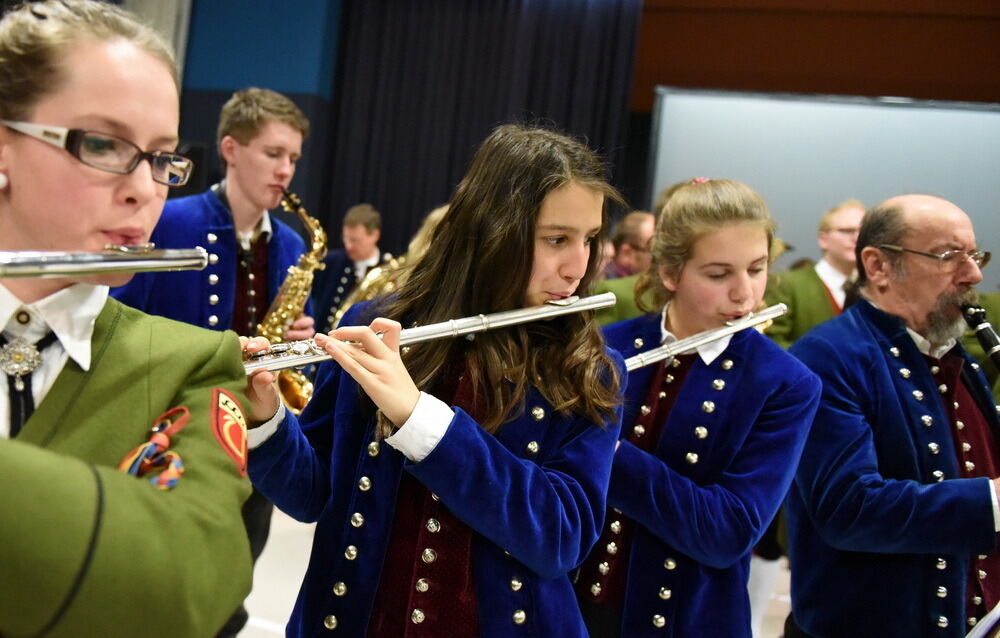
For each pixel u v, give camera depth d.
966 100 5.62
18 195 0.80
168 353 0.87
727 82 6.11
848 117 4.91
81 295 0.84
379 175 5.95
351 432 1.23
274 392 1.16
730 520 1.38
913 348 1.70
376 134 5.94
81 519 0.65
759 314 1.60
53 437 0.78
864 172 4.86
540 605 1.13
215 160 4.11
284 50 5.88
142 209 0.84
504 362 1.19
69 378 0.81
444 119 5.83
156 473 0.76
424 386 1.22
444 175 5.83
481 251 1.24
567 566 1.11
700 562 1.41
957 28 5.63
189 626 0.70
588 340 1.25
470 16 5.79
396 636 1.13
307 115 5.83
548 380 1.20
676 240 1.59
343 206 6.00
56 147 0.78
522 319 1.21
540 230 1.22
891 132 4.80
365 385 1.05
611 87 5.56
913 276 1.69
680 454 1.49
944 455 1.62
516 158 1.24
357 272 5.09
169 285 2.25
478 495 1.05
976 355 2.21
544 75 5.64
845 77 5.88
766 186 5.08
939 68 5.68
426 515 1.15
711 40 6.13
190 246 2.31
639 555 1.46
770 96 5.09
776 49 6.00
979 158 4.61
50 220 0.80
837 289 3.63
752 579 2.79
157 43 0.85
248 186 2.40
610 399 1.21
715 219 1.53
